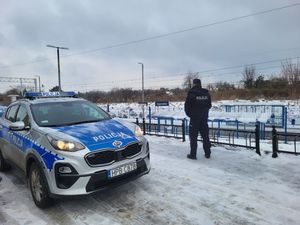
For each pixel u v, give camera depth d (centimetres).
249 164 584
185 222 354
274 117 1339
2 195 464
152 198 429
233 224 345
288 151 655
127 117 1994
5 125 550
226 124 1360
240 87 4700
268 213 368
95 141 385
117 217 374
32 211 401
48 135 396
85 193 362
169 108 2114
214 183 482
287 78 4147
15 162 496
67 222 366
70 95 631
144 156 429
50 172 373
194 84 636
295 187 450
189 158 646
